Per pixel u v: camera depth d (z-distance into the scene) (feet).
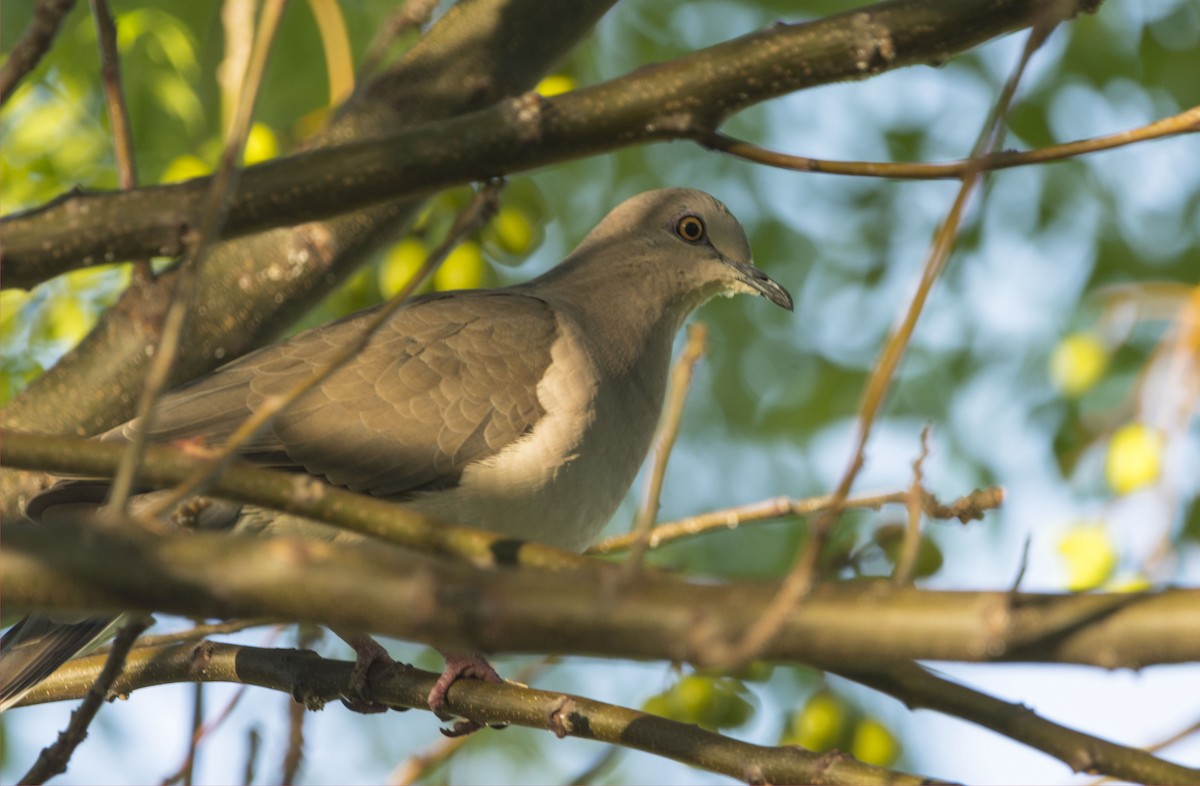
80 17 40.50
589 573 15.83
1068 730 20.65
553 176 51.34
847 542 29.17
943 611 15.26
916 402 51.29
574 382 34.04
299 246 32.24
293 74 46.29
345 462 32.42
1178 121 20.58
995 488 24.94
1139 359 45.93
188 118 41.34
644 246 39.73
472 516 33.17
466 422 32.96
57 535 15.65
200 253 17.94
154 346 31.27
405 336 33.86
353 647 30.48
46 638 28.91
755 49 21.70
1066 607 15.44
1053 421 48.01
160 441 31.35
